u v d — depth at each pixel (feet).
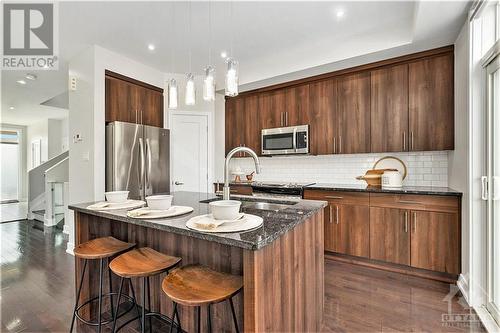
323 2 7.77
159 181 12.37
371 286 7.96
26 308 6.82
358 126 10.60
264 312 3.59
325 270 9.23
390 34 9.03
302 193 10.85
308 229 5.22
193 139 13.97
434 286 7.91
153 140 12.13
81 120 11.05
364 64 10.36
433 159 10.03
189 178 13.83
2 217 19.07
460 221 7.82
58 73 13.26
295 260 4.60
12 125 28.09
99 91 10.58
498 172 6.13
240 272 4.91
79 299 6.46
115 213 5.16
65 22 8.84
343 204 9.94
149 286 6.37
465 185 7.43
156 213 5.01
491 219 6.32
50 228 15.64
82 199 10.89
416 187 9.69
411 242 8.60
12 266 9.61
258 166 5.48
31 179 18.56
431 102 9.12
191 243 5.60
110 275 6.77
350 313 6.49
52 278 8.59
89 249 5.63
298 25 9.05
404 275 8.75
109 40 10.09
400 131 9.70
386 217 9.07
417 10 7.00
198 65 12.64
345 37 9.91
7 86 15.28
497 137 6.17
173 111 13.66
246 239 3.42
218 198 7.72
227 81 6.57
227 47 10.71
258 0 7.65
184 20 8.73
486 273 6.57
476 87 6.85
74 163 11.39
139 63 12.28
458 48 8.11
